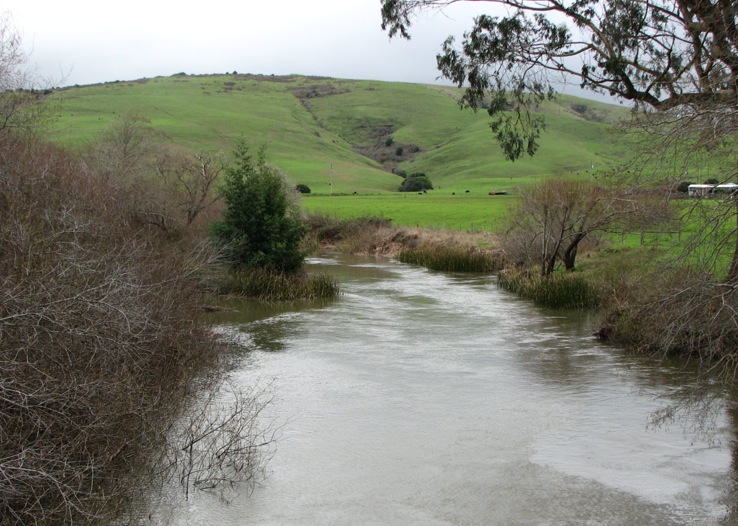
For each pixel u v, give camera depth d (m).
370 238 46.72
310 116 192.12
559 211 27.36
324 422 11.24
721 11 13.59
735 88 11.93
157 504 8.14
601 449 10.12
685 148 11.77
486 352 16.47
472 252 37.06
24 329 7.67
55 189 12.84
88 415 8.16
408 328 19.52
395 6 18.83
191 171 29.89
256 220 26.98
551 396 12.82
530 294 25.23
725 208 12.13
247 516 7.95
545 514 8.06
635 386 13.45
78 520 7.45
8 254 8.93
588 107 185.25
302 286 25.09
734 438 10.52
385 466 9.45
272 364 15.12
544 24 18.48
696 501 8.38
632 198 21.36
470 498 8.48
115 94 170.75
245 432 10.51
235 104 181.00
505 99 19.73
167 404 10.63
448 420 11.41
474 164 137.88
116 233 14.03
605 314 19.83
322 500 8.39
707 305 12.34
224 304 23.28
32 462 7.00
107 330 9.16
